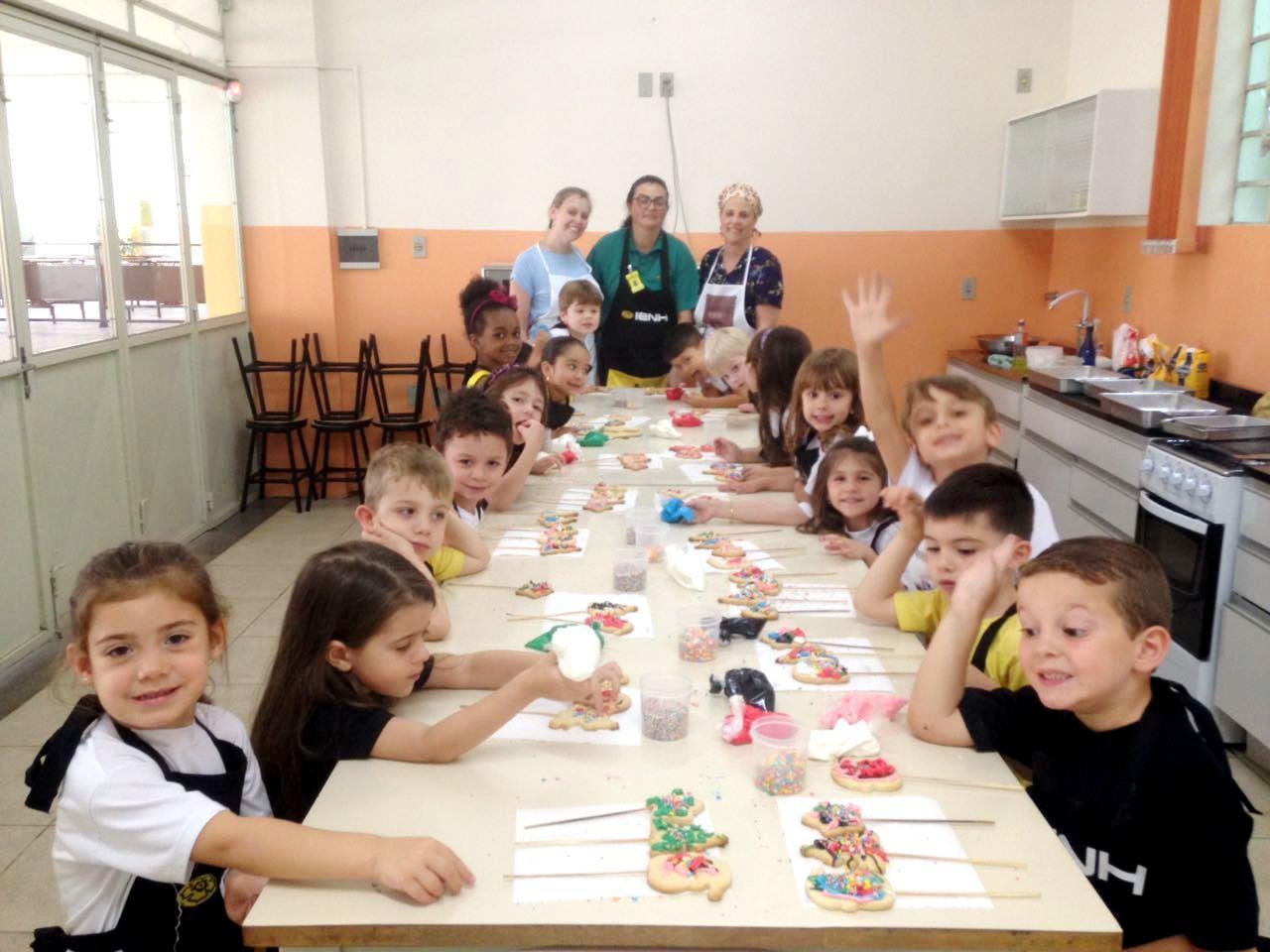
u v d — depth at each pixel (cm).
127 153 465
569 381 397
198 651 139
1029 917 114
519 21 564
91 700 142
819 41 563
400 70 570
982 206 583
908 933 113
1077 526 432
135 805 129
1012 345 544
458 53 568
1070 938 112
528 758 149
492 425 253
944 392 232
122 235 459
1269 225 389
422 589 158
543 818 133
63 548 412
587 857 125
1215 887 132
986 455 238
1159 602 132
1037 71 566
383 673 155
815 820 131
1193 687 319
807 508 276
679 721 154
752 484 310
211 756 149
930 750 152
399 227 588
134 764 135
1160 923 136
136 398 475
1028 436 491
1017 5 559
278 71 564
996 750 152
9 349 374
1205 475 312
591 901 117
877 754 150
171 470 512
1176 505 331
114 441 455
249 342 592
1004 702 156
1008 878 122
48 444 401
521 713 163
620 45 565
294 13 557
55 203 404
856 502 248
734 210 483
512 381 307
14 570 377
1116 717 139
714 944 114
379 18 564
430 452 206
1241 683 299
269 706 157
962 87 568
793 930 113
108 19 443
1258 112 405
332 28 565
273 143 572
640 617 204
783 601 214
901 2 559
